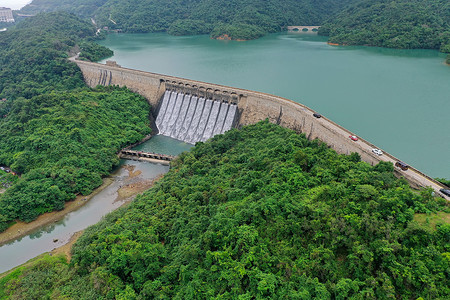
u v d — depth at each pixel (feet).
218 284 167.12
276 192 203.31
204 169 291.79
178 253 194.08
